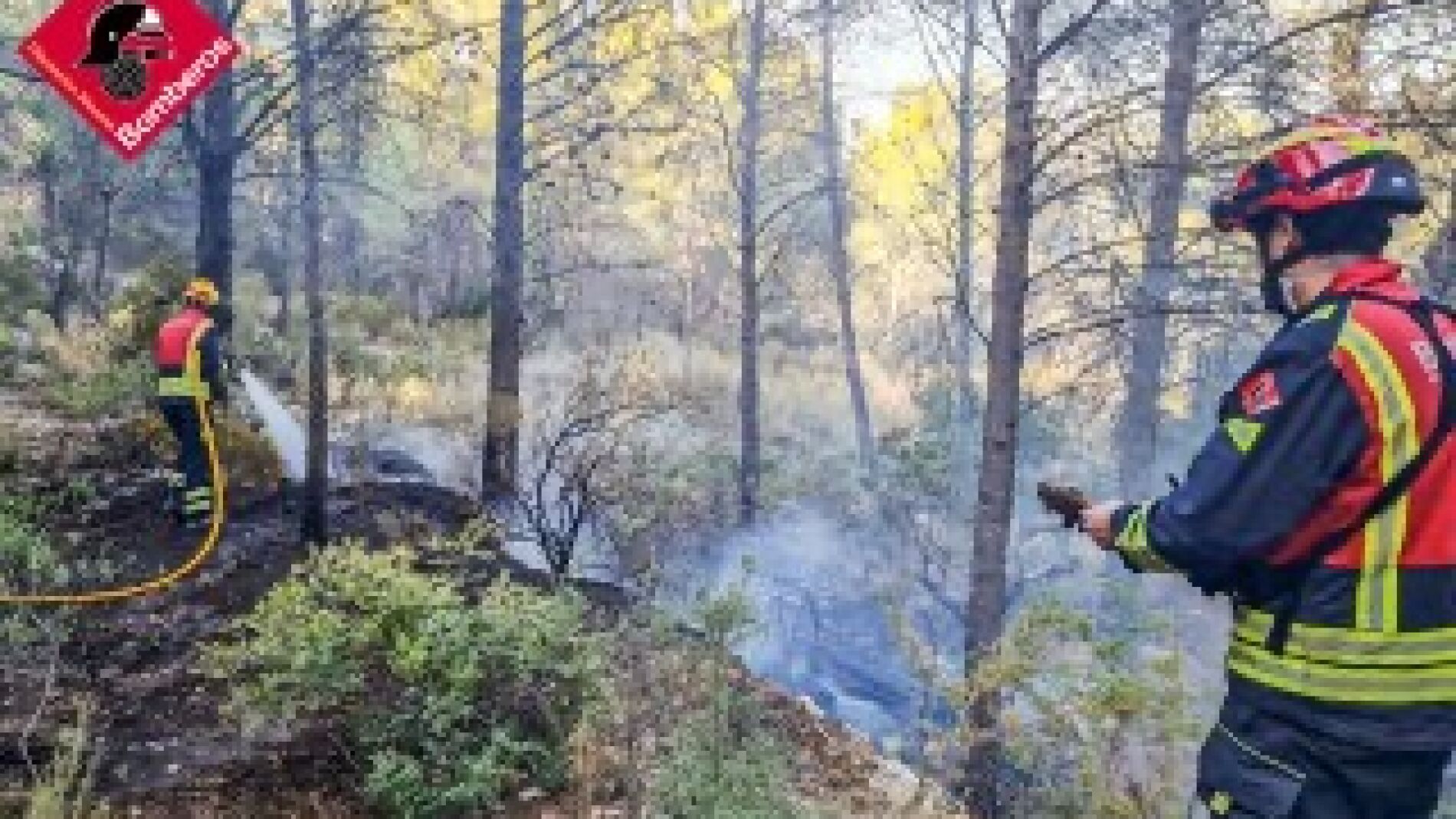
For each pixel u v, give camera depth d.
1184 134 9.38
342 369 12.34
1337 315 1.74
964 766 5.36
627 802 4.92
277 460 8.91
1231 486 1.72
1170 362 13.90
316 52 7.38
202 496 7.85
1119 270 7.57
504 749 5.12
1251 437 1.72
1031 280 6.59
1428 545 1.68
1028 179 6.47
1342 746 1.72
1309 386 1.70
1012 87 6.43
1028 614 4.39
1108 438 14.32
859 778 5.80
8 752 5.16
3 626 6.12
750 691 6.19
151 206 17.53
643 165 18.47
